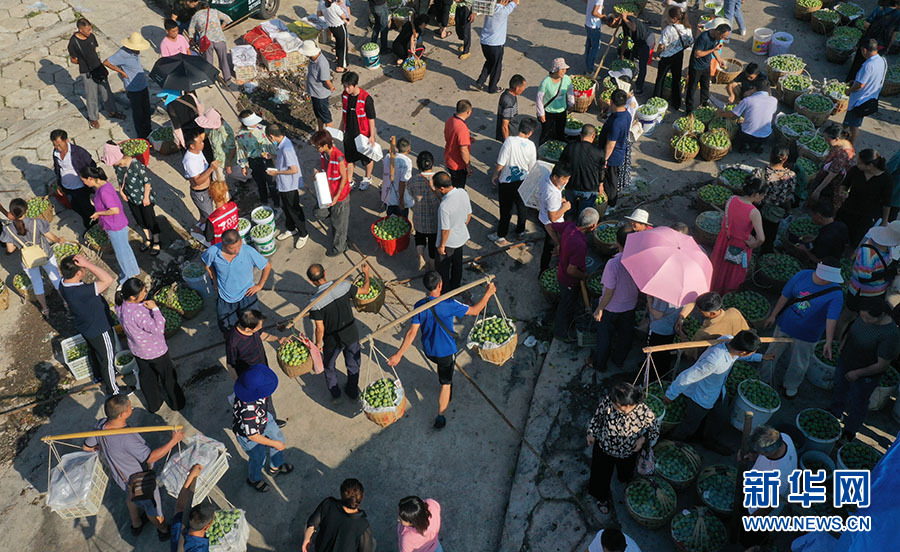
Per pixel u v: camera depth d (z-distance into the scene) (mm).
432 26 17703
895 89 14812
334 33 15508
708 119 14016
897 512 5199
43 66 15875
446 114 14898
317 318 8742
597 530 8172
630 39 15570
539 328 10656
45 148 14008
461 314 8703
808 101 13969
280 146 11180
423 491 8797
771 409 8422
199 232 11555
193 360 10477
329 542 6953
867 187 10430
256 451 8445
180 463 8047
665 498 7941
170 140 13805
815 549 6289
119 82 15656
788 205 11305
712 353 7742
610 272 8891
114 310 11047
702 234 11453
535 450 9070
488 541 8312
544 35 17344
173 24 14000
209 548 7621
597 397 9602
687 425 8469
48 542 8523
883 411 9109
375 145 12617
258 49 15773
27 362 10602
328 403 9836
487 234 12227
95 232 12203
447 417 9570
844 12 16734
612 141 11297
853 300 9305
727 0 16250
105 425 7801
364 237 12312
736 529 7375
